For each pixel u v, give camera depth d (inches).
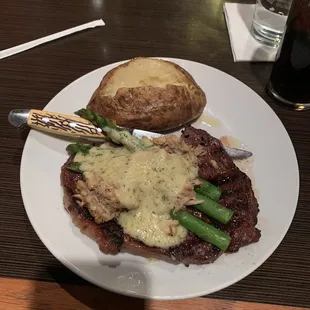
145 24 17.4
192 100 13.2
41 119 12.6
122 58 16.1
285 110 14.8
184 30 17.3
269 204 11.9
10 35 16.6
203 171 11.5
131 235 10.5
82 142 12.9
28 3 17.9
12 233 11.7
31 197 11.6
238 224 10.8
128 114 12.7
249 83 15.6
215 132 13.6
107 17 17.6
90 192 10.8
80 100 13.9
